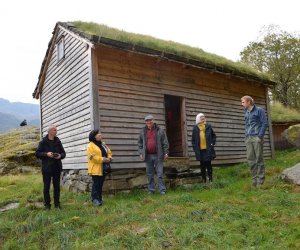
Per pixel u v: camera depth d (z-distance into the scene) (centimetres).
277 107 2150
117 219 646
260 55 2966
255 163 825
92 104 935
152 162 902
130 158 987
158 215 645
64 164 1141
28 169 1683
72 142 1077
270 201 665
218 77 1323
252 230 539
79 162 1016
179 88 1169
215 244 505
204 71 1257
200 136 979
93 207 751
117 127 977
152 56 1032
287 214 593
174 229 564
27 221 702
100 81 968
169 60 1077
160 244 518
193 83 1220
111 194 920
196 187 916
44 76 1420
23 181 1220
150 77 1091
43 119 1421
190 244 510
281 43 2912
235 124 1355
